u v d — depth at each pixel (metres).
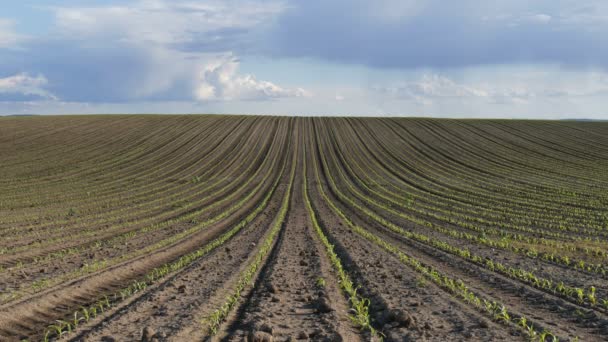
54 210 27.50
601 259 13.61
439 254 14.91
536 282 10.34
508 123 81.12
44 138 63.41
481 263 13.16
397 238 19.09
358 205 30.97
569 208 28.33
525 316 7.85
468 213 27.00
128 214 26.17
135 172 46.31
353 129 76.81
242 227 21.95
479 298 9.12
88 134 67.31
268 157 56.78
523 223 23.44
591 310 8.20
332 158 56.44
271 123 81.44
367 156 57.44
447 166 50.53
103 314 8.41
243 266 12.59
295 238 18.39
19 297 9.64
